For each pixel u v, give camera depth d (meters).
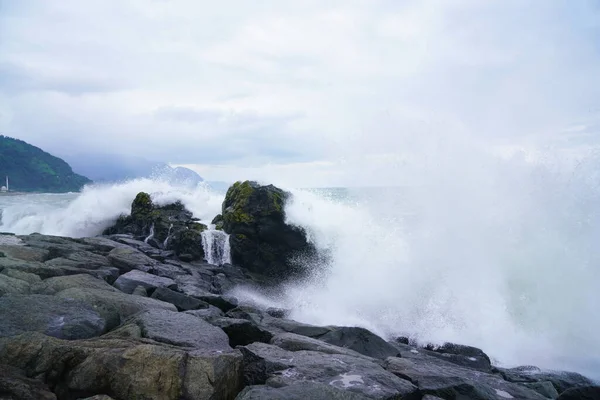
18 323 4.85
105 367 4.18
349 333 7.46
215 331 5.52
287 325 7.68
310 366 5.24
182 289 9.12
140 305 6.38
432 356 7.64
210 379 4.24
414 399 5.19
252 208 13.07
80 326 5.08
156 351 4.33
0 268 7.12
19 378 3.97
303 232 12.80
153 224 14.79
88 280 7.21
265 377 4.89
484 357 7.93
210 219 16.47
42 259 8.73
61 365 4.20
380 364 6.21
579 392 5.93
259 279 12.33
